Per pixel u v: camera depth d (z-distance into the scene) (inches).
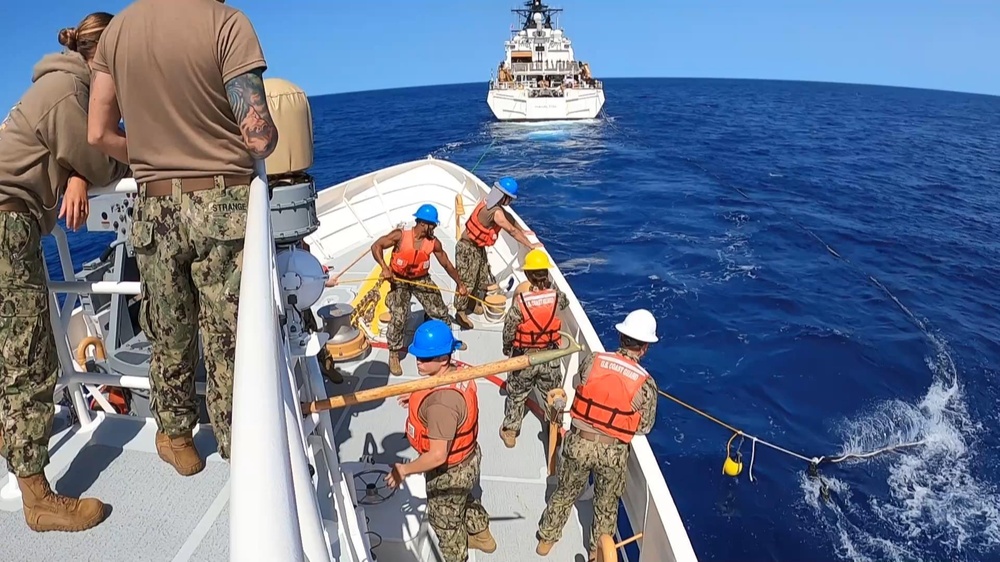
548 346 169.8
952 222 693.9
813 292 454.6
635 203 746.2
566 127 1622.8
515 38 1809.8
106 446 104.3
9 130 80.0
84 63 85.4
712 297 438.0
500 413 193.9
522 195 810.2
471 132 1619.1
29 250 82.6
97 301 198.5
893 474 256.4
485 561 140.2
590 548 135.9
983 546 219.8
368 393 102.5
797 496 241.9
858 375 336.5
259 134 78.4
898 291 468.1
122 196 158.2
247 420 41.4
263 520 32.8
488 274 262.1
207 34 76.8
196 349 97.0
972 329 404.5
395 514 143.8
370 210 379.9
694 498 241.0
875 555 216.5
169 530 87.6
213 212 82.8
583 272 493.7
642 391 128.6
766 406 305.3
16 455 82.0
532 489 161.9
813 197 804.6
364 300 249.3
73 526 86.2
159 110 79.7
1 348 81.3
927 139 1562.5
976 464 264.1
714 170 993.5
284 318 90.8
